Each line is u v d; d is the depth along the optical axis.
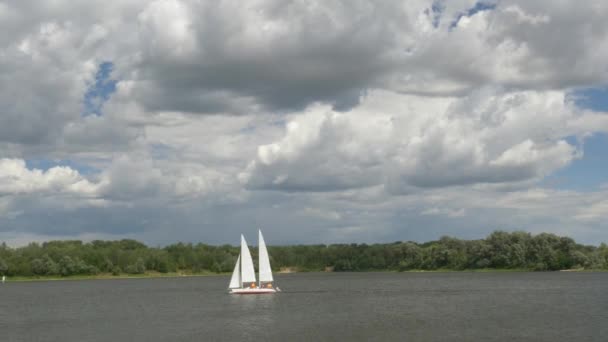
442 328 74.19
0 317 99.31
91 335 74.75
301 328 76.94
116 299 137.38
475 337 66.69
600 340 63.91
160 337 71.69
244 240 133.88
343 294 141.62
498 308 98.56
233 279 135.62
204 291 162.88
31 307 117.88
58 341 70.44
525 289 146.25
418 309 99.69
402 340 65.62
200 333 74.25
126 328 80.69
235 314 95.88
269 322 84.12
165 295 148.62
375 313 93.94
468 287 160.25
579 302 107.44
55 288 194.62
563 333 68.75
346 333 71.62
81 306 118.81
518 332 69.81
